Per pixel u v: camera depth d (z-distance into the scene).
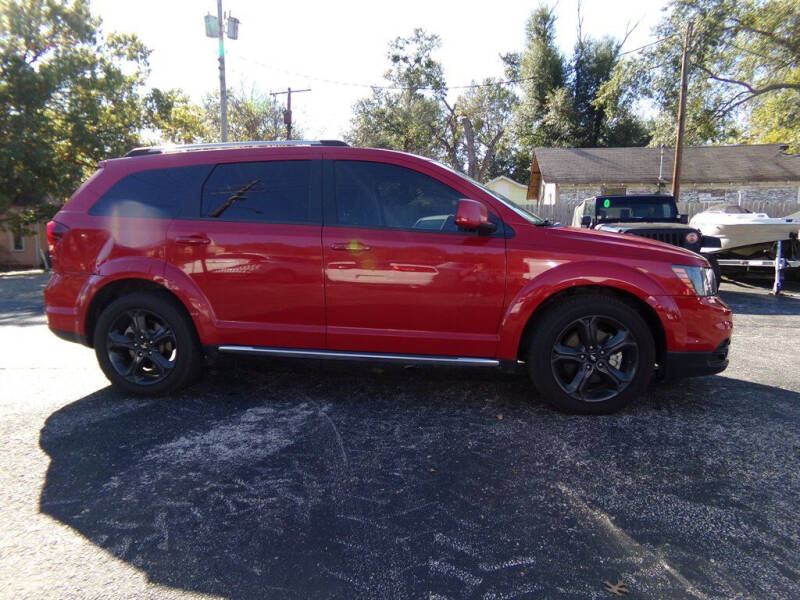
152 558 2.09
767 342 5.88
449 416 3.58
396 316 3.60
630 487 2.65
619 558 2.10
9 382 4.37
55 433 3.29
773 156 25.53
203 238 3.72
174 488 2.63
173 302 3.84
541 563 2.06
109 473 2.78
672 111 24.36
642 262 3.48
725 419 3.54
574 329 3.57
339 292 3.62
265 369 4.63
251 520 2.36
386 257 3.55
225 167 3.83
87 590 1.90
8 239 26.67
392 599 1.87
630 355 3.53
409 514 2.40
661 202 9.92
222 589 1.92
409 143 42.19
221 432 3.31
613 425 3.43
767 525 2.32
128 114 24.70
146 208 3.84
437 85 41.69
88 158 23.59
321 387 4.17
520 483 2.68
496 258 3.50
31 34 21.03
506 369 3.58
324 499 2.53
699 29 21.19
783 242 10.02
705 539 2.22
